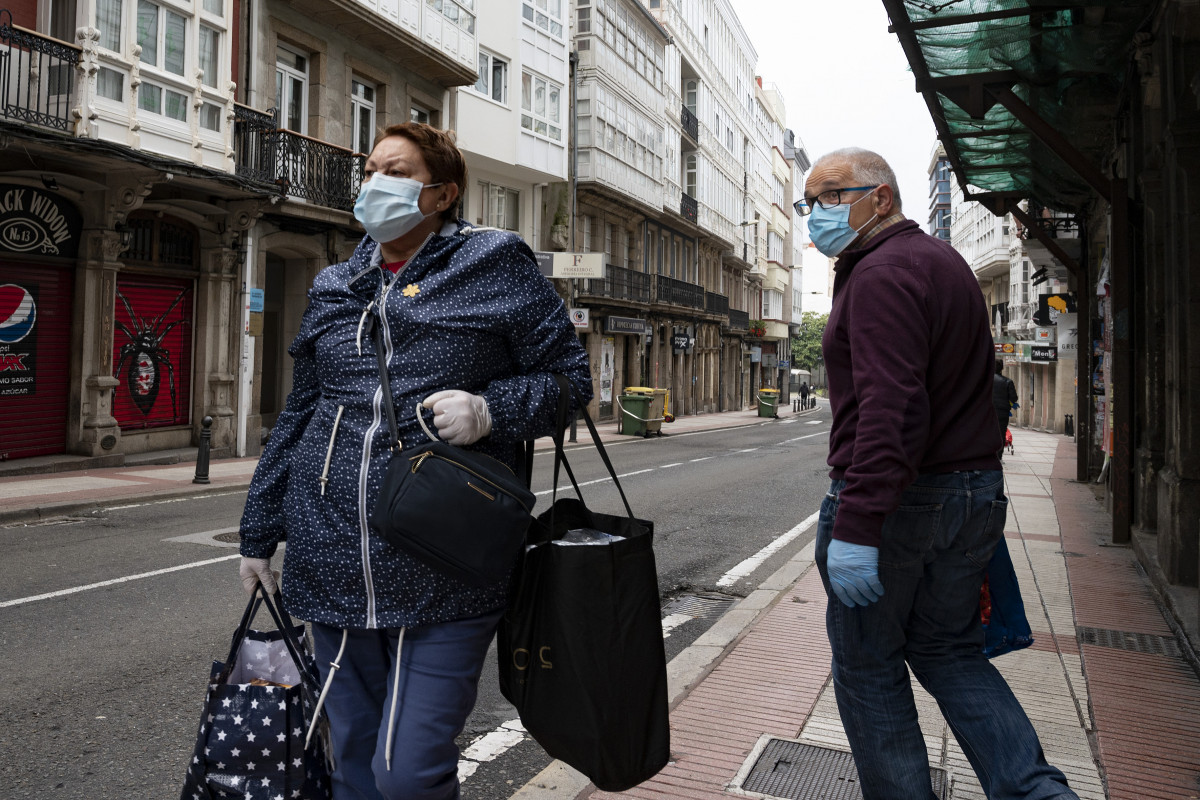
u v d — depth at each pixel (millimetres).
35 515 10344
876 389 2357
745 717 4043
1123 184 7918
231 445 17719
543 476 15391
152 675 4887
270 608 2418
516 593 2275
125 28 13930
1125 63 7688
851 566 2355
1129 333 8211
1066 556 7848
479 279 2260
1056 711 4164
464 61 23656
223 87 16000
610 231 37188
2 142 12305
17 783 3566
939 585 2545
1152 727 3959
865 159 2645
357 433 2201
